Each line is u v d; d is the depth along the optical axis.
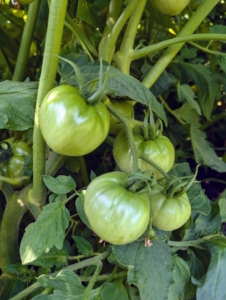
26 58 0.43
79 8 0.36
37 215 0.32
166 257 0.30
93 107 0.25
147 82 0.37
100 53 0.35
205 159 0.55
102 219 0.24
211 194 0.71
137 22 0.35
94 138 0.25
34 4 0.40
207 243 0.36
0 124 0.28
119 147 0.31
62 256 0.31
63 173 0.45
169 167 0.31
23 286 0.33
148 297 0.28
